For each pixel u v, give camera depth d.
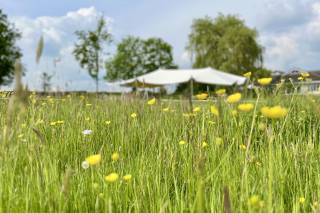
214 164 2.38
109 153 3.09
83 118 4.41
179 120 3.96
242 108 1.71
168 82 30.75
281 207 1.69
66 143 3.37
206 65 51.53
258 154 2.69
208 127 3.09
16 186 2.12
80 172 2.50
